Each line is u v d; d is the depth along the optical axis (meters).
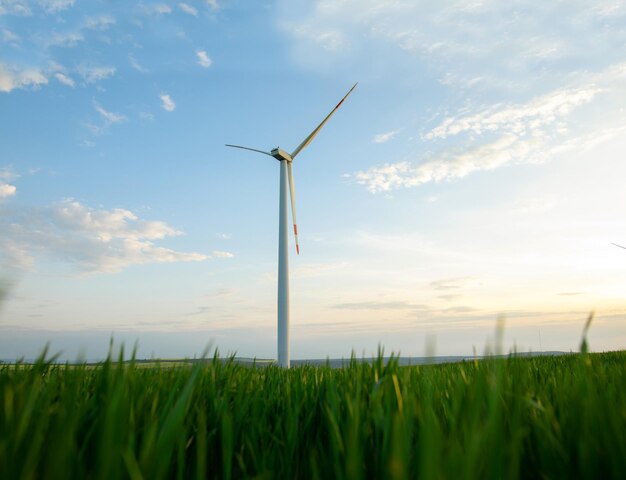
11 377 1.99
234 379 3.29
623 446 1.34
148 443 1.38
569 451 1.61
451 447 1.19
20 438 1.40
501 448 1.20
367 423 1.84
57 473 1.17
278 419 2.36
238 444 2.13
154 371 3.09
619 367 2.90
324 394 2.82
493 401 1.30
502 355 1.38
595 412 1.57
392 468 0.99
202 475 1.37
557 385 2.82
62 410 1.54
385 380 2.31
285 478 1.80
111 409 1.26
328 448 2.13
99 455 1.18
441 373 3.10
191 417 2.12
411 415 1.55
